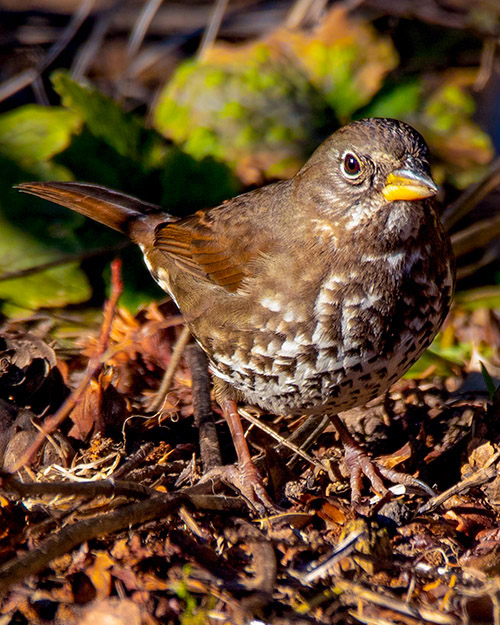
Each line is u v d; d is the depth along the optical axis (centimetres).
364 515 870
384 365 895
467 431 1011
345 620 757
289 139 1561
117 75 1917
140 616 754
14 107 1809
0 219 1351
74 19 1795
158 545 812
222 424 1091
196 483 933
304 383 909
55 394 1075
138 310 1234
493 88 1894
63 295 1285
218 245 962
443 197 1538
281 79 1612
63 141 1411
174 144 1567
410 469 980
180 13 2014
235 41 1973
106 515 782
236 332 925
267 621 747
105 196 1163
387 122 864
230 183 1416
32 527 807
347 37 1661
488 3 1775
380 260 867
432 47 1867
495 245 1498
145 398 1098
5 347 1141
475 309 1312
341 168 870
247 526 844
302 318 884
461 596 769
